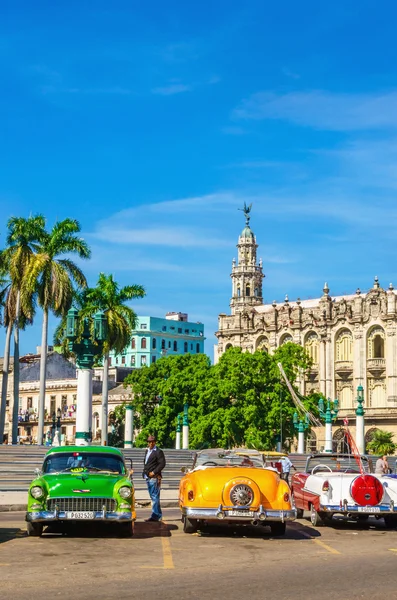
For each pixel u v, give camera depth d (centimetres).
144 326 16600
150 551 1862
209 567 1653
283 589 1428
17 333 6969
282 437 9038
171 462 5266
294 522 2667
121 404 12269
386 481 2517
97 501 2053
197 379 9156
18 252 6919
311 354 11962
